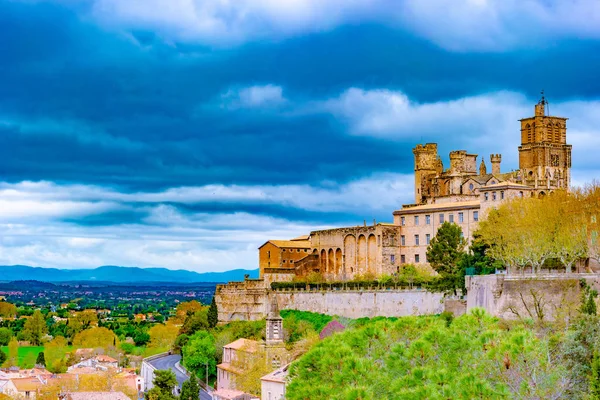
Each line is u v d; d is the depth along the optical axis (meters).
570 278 188.75
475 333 124.19
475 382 107.75
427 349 121.38
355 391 113.75
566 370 122.94
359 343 133.88
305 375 130.88
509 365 114.12
